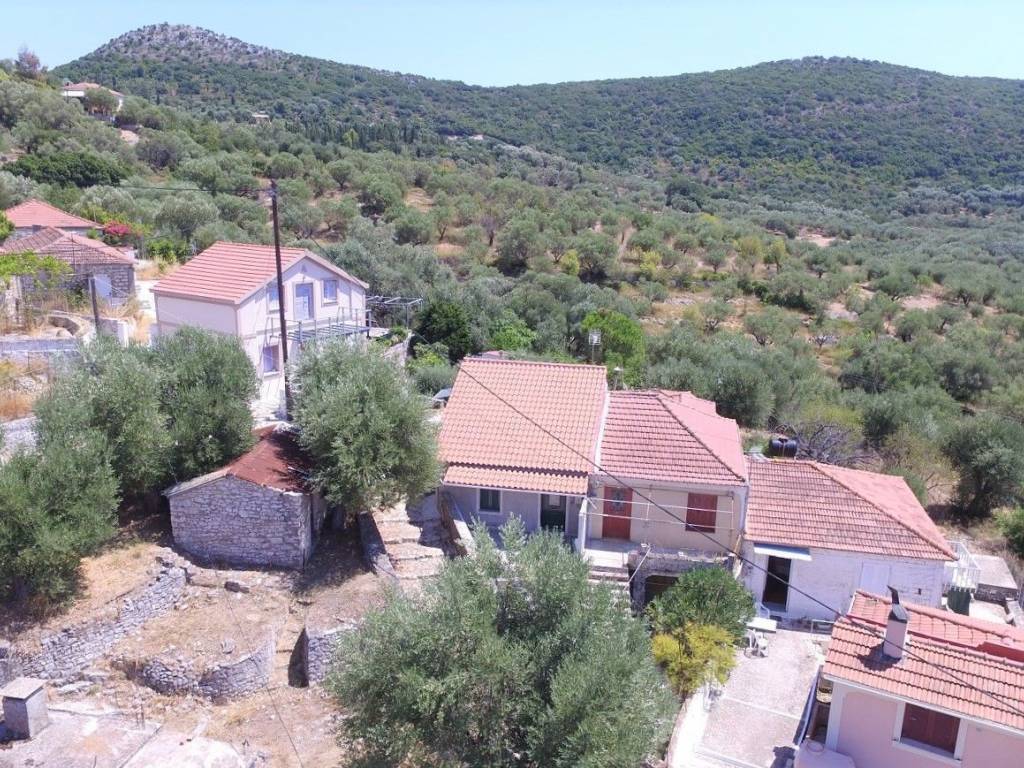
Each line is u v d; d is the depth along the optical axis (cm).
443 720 1341
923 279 8419
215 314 3108
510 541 1583
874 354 5925
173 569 1986
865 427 4091
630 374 4462
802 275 8075
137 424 2047
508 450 2500
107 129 9219
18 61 12056
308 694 1769
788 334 6588
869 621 1731
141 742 1547
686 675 1934
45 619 1736
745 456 2745
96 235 5275
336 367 2350
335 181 9356
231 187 8162
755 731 1877
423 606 1447
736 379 4188
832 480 2612
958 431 3644
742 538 2433
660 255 8356
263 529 2105
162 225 6184
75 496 1811
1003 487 3444
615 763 1238
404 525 2389
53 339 2980
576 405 2666
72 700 1681
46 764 1459
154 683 1731
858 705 1603
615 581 2250
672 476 2411
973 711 1484
